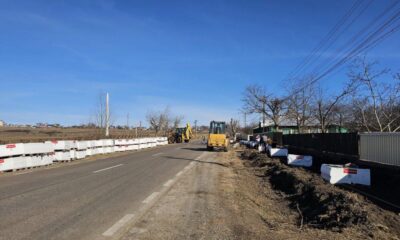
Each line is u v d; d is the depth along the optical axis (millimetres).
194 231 7656
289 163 22875
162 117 104375
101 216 8672
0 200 10500
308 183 13500
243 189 14328
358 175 14391
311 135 30156
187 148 49031
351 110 49594
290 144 39000
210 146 42969
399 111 32375
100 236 7035
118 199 10906
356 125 41312
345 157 21672
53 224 7832
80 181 14758
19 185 13547
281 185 15828
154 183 14562
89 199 10797
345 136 21984
